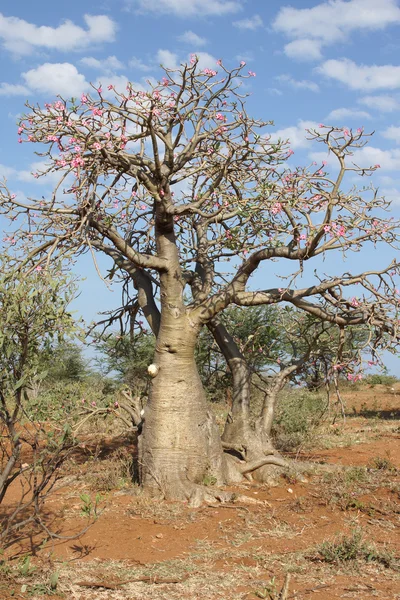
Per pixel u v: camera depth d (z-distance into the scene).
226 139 8.21
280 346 11.43
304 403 14.50
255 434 9.24
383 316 8.37
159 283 9.24
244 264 8.53
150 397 8.43
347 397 22.05
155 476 8.13
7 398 5.69
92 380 19.81
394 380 27.62
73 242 7.61
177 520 7.15
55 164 7.53
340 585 5.30
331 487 8.40
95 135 7.53
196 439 8.30
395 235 7.98
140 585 5.30
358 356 8.52
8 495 8.36
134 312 9.75
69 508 7.66
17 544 6.36
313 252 7.93
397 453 11.15
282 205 8.00
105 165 7.86
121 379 19.41
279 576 5.54
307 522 7.07
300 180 8.34
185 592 5.15
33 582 5.31
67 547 6.28
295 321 9.63
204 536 6.63
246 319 12.19
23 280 5.44
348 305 8.62
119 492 8.33
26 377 5.40
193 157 8.45
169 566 5.75
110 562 5.86
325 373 9.75
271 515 7.30
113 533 6.71
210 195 8.70
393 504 7.68
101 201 7.68
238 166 8.63
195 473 8.24
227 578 5.45
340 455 10.97
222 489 8.34
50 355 5.64
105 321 9.78
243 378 9.48
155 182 8.07
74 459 10.38
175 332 8.30
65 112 7.48
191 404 8.34
